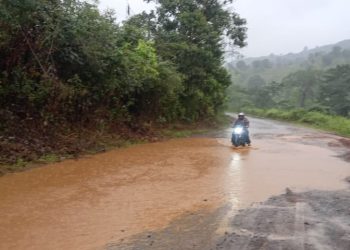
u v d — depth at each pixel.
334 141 22.25
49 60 15.60
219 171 12.16
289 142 21.05
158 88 22.31
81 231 6.83
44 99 14.97
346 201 8.71
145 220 7.41
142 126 21.56
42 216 7.56
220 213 7.84
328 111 53.31
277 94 91.25
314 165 13.59
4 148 12.27
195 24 29.66
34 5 12.97
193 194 9.33
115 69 17.92
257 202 8.66
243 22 35.22
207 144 19.30
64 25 14.96
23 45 14.44
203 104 32.84
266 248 5.97
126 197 8.97
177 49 28.36
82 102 17.02
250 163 13.77
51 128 15.17
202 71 29.30
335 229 6.82
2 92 14.04
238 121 18.92
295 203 8.54
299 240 6.30
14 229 6.88
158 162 13.57
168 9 30.84
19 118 14.45
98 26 16.53
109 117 18.95
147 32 27.72
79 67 16.72
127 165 12.84
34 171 11.40
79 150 14.61
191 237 6.52
